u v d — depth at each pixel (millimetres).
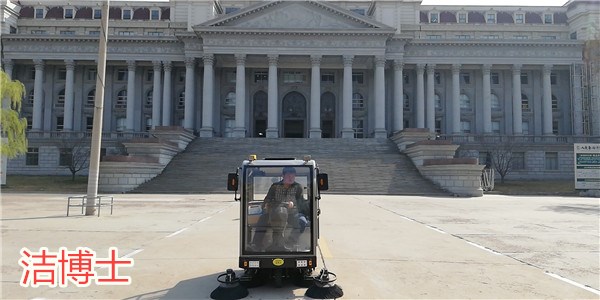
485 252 11352
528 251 11531
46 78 66812
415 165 43062
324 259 10344
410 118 68188
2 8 63438
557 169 61406
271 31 59344
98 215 18859
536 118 68375
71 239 12719
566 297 7504
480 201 30125
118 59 64250
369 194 35719
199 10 64500
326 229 15336
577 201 31172
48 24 66500
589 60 59250
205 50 59719
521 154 61781
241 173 8016
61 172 59625
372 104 67188
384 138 55969
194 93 63094
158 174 39656
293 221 7883
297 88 68125
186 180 38094
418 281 8469
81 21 66438
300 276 8117
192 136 53375
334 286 7488
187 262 9930
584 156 38812
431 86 64625
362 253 11109
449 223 17281
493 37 68438
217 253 10922
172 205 24375
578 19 66250
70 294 7523
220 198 29781
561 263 10125
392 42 62688
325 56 61219
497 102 69250
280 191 7965
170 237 13297
